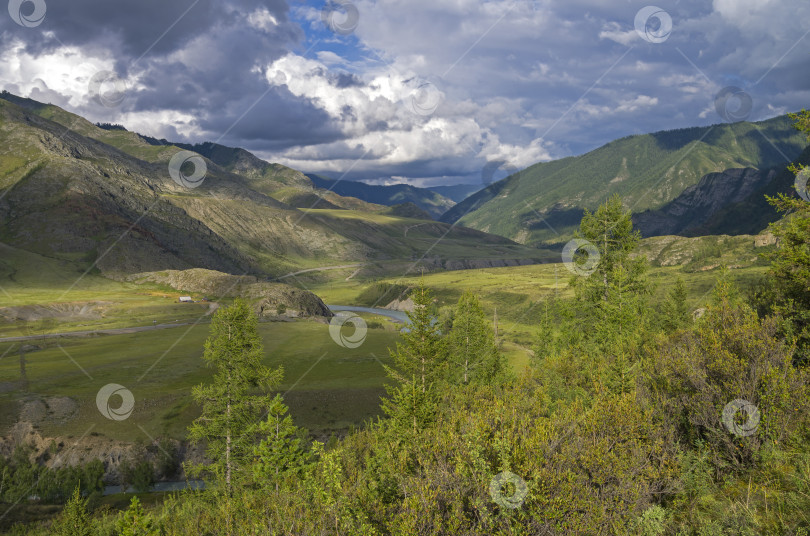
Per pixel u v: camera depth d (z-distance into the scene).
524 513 5.30
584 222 36.81
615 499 5.74
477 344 44.81
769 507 5.63
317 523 6.36
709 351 8.95
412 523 5.21
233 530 8.31
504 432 6.75
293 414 54.88
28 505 38.09
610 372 12.91
